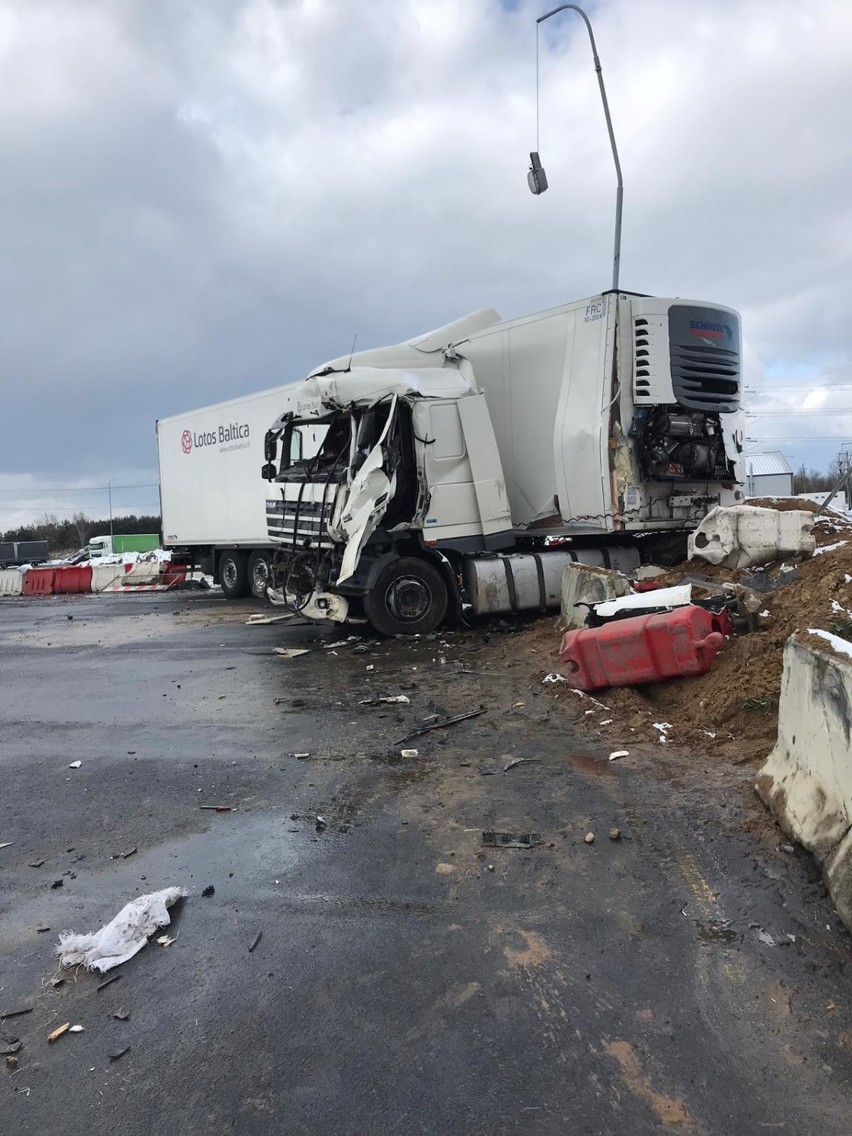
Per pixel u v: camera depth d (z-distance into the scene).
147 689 8.16
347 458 9.90
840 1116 2.21
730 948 3.00
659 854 3.75
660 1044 2.51
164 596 20.47
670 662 6.06
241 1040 2.62
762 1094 2.30
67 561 45.91
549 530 10.77
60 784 5.28
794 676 4.02
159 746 6.04
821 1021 2.59
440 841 4.03
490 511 10.28
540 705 6.43
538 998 2.76
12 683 8.94
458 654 8.79
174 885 3.72
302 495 10.51
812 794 3.67
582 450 10.14
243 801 4.76
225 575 18.11
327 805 4.60
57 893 3.71
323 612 9.89
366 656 9.04
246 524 16.09
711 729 5.38
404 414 9.93
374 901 3.47
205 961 3.08
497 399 11.23
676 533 10.92
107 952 3.13
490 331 11.27
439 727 6.02
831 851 3.37
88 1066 2.53
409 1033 2.62
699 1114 2.23
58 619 15.88
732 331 10.76
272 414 14.90
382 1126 2.23
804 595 6.50
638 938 3.09
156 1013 2.78
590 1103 2.29
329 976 2.95
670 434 10.13
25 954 3.20
